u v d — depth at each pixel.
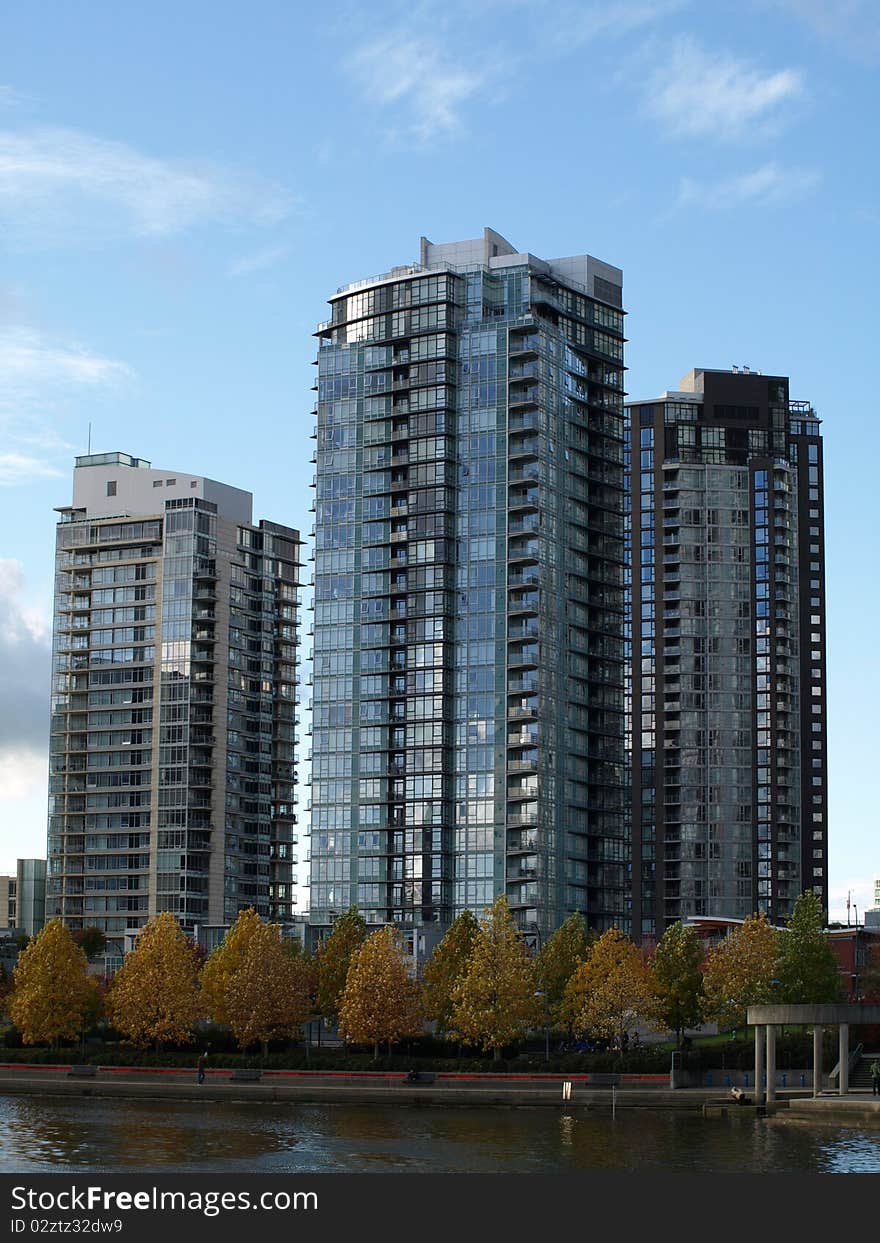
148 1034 179.88
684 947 173.50
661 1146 118.25
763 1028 149.50
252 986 175.38
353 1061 169.00
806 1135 125.44
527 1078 158.00
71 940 192.88
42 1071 177.75
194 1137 124.44
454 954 186.00
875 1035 171.38
